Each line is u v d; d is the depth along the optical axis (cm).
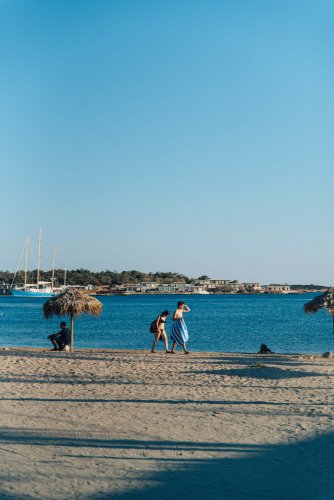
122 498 684
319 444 920
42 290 15600
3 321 6366
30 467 791
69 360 2045
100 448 886
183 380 1565
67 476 757
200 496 692
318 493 705
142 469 789
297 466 809
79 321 6312
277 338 3966
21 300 16538
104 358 2130
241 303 13575
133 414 1124
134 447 894
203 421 1070
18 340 3853
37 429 1000
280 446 908
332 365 1967
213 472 781
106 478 752
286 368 1839
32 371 1741
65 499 677
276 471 787
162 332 2469
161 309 9894
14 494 689
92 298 2577
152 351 2472
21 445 899
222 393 1366
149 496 691
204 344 3544
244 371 1747
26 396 1309
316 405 1227
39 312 8881
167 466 804
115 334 4378
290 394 1362
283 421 1076
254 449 891
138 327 5231
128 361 2028
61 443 912
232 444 917
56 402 1239
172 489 714
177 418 1093
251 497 691
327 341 3744
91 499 679
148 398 1294
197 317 7031
